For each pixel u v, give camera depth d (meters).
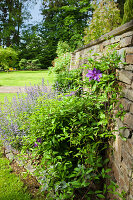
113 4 5.26
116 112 1.50
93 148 1.49
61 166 1.58
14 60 16.00
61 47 9.39
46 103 2.20
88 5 15.90
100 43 2.12
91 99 1.73
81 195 1.72
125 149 1.27
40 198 1.76
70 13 16.84
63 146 1.79
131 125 1.18
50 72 6.67
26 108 2.95
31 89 3.76
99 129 1.72
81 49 3.38
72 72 3.79
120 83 1.44
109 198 1.59
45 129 1.74
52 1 19.06
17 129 2.51
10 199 1.75
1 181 2.00
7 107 3.12
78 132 1.71
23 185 1.95
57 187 1.57
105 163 1.67
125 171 1.25
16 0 19.52
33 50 19.20
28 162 2.27
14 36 20.17
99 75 1.64
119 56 1.47
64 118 1.72
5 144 2.57
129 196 1.17
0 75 12.14
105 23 5.16
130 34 1.25
